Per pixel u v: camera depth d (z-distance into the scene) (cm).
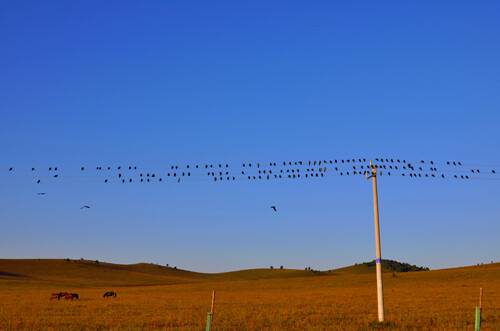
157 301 6319
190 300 6550
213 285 13675
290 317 3941
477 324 2428
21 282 14888
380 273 3259
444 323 3331
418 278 13312
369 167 3391
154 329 3145
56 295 6862
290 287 12119
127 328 3133
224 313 4344
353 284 12269
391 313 4138
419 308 4675
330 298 6656
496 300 5734
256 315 4109
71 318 3947
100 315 4266
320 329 2992
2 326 3253
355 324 3291
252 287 12569
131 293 9619
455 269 16112
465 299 5891
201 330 3012
